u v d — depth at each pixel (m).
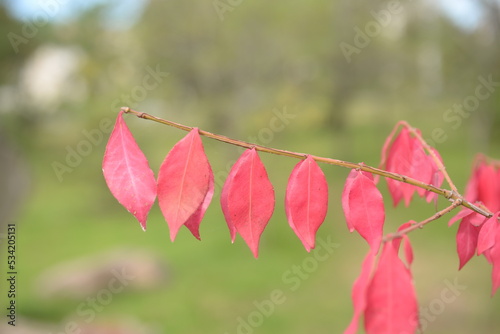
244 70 12.12
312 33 12.82
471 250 1.04
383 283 0.87
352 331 0.87
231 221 0.87
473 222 1.02
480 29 10.32
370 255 0.92
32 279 8.72
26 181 6.37
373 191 0.89
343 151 13.75
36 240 10.95
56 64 11.52
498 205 1.42
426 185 0.97
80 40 11.21
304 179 0.88
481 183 1.44
